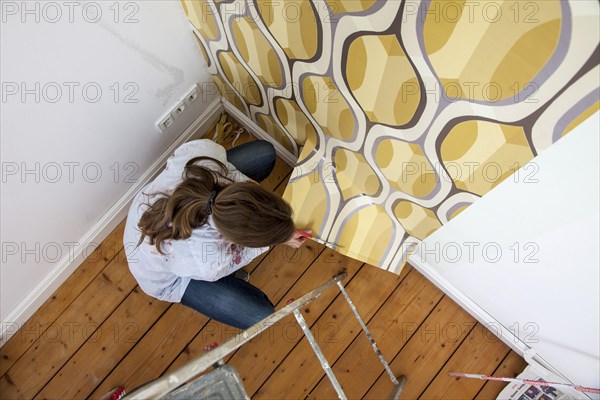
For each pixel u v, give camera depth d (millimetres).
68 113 1295
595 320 1121
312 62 1140
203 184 1171
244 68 1462
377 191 1438
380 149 1223
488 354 1748
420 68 868
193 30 1456
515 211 991
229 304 1495
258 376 1763
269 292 1843
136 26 1272
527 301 1328
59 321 1827
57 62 1153
